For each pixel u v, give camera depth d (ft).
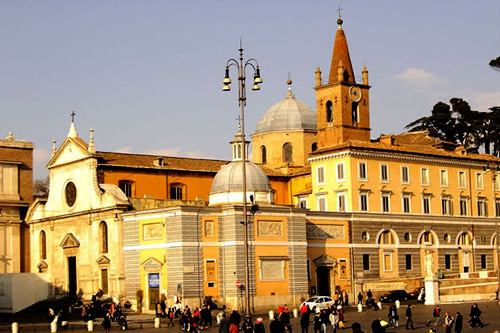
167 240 313.53
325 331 217.97
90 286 352.28
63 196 374.02
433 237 396.16
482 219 420.77
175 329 262.06
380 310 315.17
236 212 316.19
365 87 392.06
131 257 329.11
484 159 426.10
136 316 309.42
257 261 319.06
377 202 373.81
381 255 372.38
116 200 341.82
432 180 399.65
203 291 310.24
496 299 347.15
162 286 315.17
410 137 447.01
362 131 387.75
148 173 372.99
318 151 377.91
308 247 344.90
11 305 361.51
